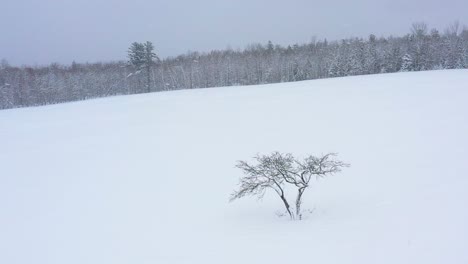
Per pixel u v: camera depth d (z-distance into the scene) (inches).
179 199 793.6
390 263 370.9
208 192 823.7
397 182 724.7
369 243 429.7
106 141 1453.0
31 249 595.5
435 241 407.8
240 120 1608.0
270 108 1807.3
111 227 663.8
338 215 580.1
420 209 533.3
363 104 1673.2
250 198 757.9
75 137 1581.0
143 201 800.9
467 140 980.6
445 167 776.9
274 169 633.0
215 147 1223.5
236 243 504.1
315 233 498.0
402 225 475.8
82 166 1143.0
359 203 634.2
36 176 1074.7
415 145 997.2
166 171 1018.1
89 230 659.4
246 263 425.4
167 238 574.6
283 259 420.2
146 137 1457.9
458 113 1309.1
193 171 995.9
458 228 436.8
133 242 574.9
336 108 1646.2
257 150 1139.3
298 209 613.0
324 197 706.2
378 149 1005.2
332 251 421.7
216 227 602.9
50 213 775.7
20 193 932.6
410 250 394.0
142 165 1098.1
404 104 1576.0
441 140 1013.2
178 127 1587.1
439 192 607.8
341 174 832.3
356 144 1083.3
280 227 556.7
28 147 1472.7
